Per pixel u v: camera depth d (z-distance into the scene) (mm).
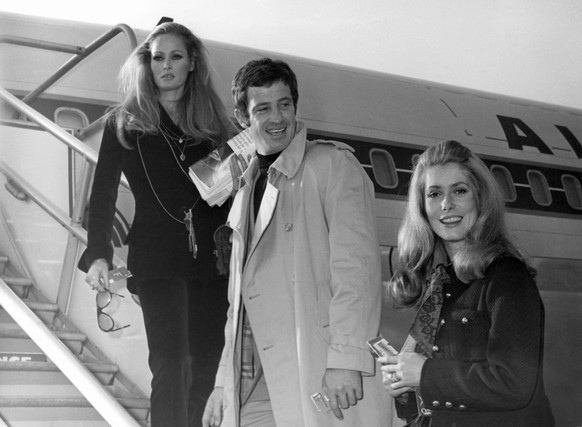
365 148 7953
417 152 8227
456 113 9047
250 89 2951
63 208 5461
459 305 2383
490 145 9086
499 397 2221
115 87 6531
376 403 2770
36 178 5426
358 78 8641
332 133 7848
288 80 2961
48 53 6484
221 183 3334
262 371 2957
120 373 4355
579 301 9016
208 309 3631
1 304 3980
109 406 3523
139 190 3719
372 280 2746
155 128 3758
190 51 3836
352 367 2625
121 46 6789
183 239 3650
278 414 2789
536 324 2273
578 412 8594
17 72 6309
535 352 2246
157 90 3824
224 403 2902
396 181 7934
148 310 3580
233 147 3240
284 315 2855
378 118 8234
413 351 2469
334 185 2863
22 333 4352
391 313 6535
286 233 2910
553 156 9516
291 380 2801
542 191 9312
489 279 2340
